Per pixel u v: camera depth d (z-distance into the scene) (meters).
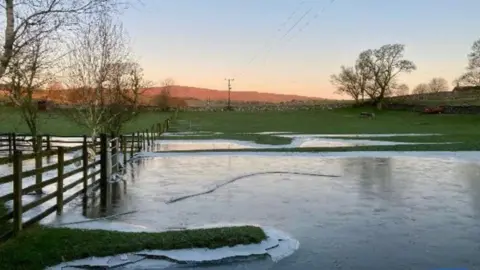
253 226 7.89
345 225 8.28
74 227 7.68
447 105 77.94
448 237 7.52
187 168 16.56
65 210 9.22
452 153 21.44
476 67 65.06
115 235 7.11
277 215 9.05
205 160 19.42
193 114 78.94
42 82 18.47
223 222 8.48
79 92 20.56
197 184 12.79
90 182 12.69
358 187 12.34
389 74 87.69
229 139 33.12
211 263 6.35
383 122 60.50
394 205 9.97
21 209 7.10
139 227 7.96
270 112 87.12
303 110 92.25
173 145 28.97
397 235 7.64
